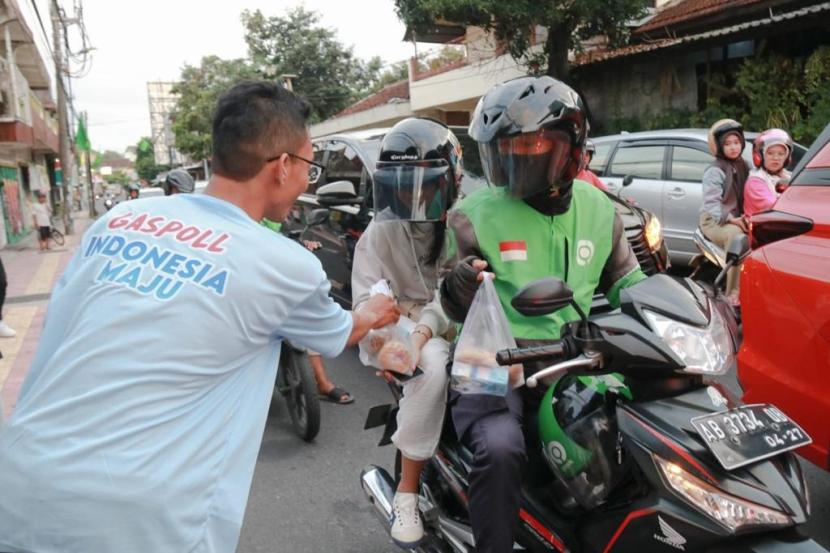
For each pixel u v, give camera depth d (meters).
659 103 12.27
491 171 2.30
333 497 3.59
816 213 2.74
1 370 6.07
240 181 1.65
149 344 1.43
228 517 1.50
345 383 5.32
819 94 9.51
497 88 2.33
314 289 1.62
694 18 11.56
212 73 33.22
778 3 10.34
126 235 1.57
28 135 16.05
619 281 2.49
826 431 2.56
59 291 1.60
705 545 1.73
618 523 1.93
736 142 5.89
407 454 2.49
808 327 2.61
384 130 6.47
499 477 2.08
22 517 1.36
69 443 1.38
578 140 2.22
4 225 19.00
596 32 11.99
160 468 1.40
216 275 1.48
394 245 2.81
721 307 2.13
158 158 67.19
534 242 2.31
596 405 2.05
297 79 28.38
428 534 2.57
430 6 11.47
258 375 1.61
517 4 11.33
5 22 14.38
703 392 1.93
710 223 5.92
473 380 2.15
